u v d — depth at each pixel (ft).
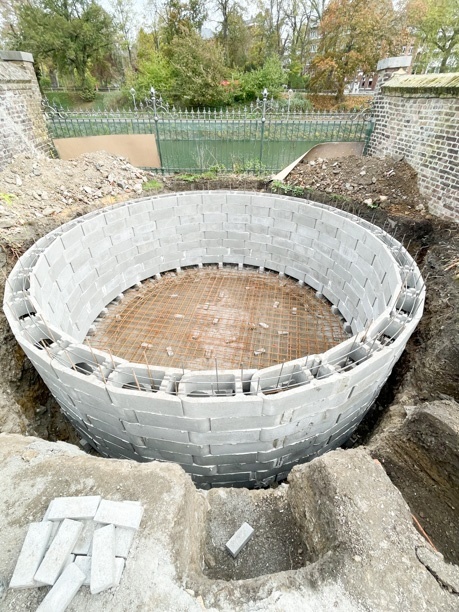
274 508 8.48
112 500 6.61
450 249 16.07
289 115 25.82
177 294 21.26
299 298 21.06
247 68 68.90
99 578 5.34
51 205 20.07
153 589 5.49
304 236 20.66
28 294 13.02
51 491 6.84
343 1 49.42
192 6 65.00
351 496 6.87
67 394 10.50
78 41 62.18
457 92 16.88
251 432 9.55
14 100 21.80
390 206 20.20
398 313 12.15
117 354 16.88
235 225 22.41
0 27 60.59
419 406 10.88
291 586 5.65
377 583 5.64
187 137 26.96
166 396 8.74
